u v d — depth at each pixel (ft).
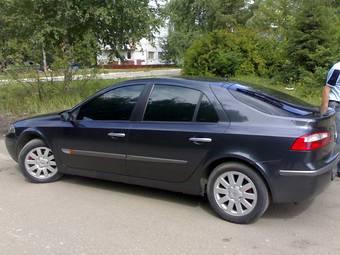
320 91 40.57
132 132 15.92
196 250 12.16
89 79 44.24
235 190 14.02
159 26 43.45
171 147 15.03
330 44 48.57
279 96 15.39
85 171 17.66
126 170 16.39
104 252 12.04
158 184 15.78
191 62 62.44
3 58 41.88
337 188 17.69
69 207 15.67
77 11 37.88
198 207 15.65
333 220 14.42
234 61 59.16
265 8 101.60
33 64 42.06
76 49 41.45
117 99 16.84
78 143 17.44
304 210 15.31
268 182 13.42
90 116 17.43
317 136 13.26
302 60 50.06
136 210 15.35
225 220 14.32
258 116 13.85
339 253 11.99
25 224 14.05
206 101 14.75
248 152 13.60
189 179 14.94
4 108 39.58
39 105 39.04
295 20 51.24
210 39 61.87
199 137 14.42
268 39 64.64
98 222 14.23
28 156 18.75
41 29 38.91
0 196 16.97
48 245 12.48
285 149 13.11
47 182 18.74
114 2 38.78
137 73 120.37
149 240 12.83
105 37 43.16
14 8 38.86
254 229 13.65
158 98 15.83
